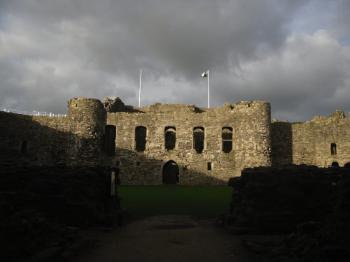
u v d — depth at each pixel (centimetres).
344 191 961
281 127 4322
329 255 818
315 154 4281
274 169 1519
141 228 1492
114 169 1812
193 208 2044
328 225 929
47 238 1061
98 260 1009
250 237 1280
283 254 984
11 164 1516
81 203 1427
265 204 1413
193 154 4069
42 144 3734
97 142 3884
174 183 4300
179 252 1103
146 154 4062
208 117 4147
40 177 1451
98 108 3944
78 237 1202
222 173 4000
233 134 4075
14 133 3656
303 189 1403
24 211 1099
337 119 4312
